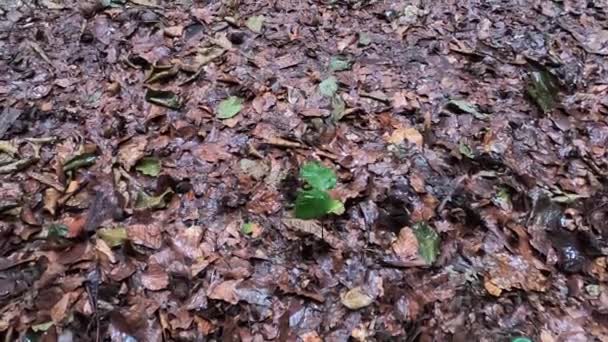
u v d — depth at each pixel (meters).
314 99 0.87
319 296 0.63
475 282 0.65
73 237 0.68
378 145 0.81
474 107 0.88
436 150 0.80
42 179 0.74
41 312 0.61
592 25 1.05
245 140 0.81
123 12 1.02
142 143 0.80
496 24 1.05
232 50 0.96
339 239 0.69
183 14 1.03
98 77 0.90
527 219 0.72
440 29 1.03
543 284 0.66
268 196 0.73
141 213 0.71
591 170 0.79
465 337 0.61
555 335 0.62
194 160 0.78
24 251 0.67
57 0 1.05
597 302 0.65
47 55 0.94
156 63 0.92
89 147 0.78
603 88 0.92
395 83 0.91
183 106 0.86
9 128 0.81
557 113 0.87
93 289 0.63
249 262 0.66
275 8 1.06
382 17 1.05
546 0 1.11
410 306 0.63
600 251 0.69
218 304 0.62
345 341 0.60
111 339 0.60
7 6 1.03
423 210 0.72
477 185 0.76
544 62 0.96
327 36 1.00
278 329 0.61
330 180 0.71
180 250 0.67
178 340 0.60
